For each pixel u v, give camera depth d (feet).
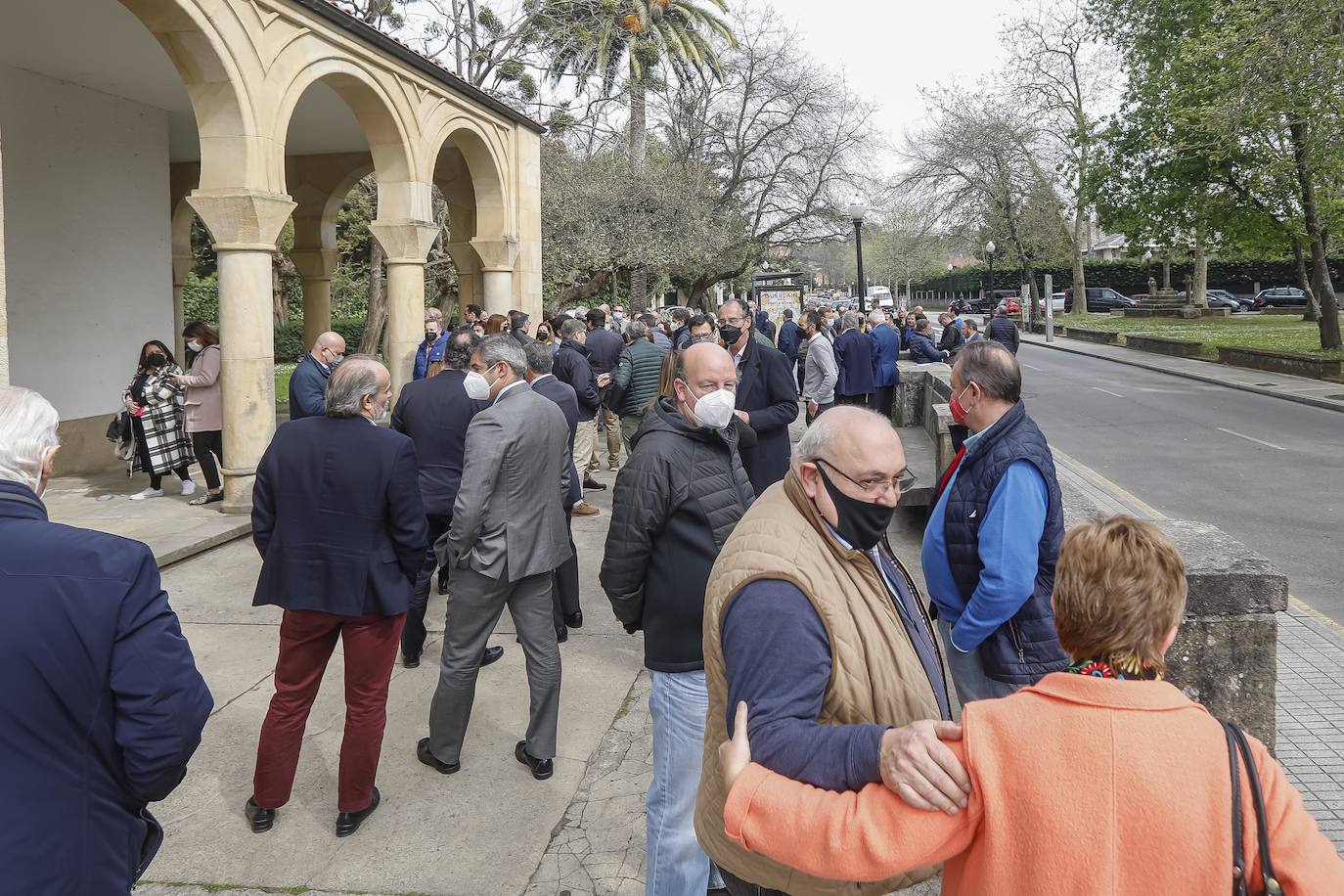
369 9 67.41
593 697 15.01
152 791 6.22
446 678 12.26
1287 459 38.09
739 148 114.11
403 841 10.88
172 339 39.45
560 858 10.53
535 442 12.08
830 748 4.84
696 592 9.04
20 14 26.63
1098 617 4.53
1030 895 4.15
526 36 78.59
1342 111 55.21
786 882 5.98
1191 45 61.93
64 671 5.80
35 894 5.64
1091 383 67.77
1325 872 4.01
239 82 24.54
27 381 31.83
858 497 5.91
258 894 9.87
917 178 135.74
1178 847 4.03
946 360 56.59
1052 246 144.87
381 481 10.81
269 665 16.29
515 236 44.09
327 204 49.19
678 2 103.55
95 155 34.76
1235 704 9.76
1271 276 178.40
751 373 18.29
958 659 9.55
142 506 27.12
